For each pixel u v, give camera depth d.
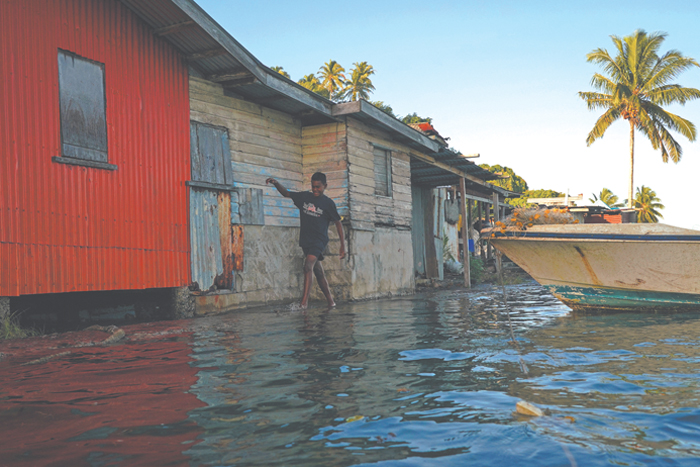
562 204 29.53
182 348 3.74
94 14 6.18
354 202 9.51
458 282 14.60
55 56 5.71
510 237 6.55
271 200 8.85
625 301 6.36
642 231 5.86
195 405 2.19
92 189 6.00
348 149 9.42
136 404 2.21
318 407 2.13
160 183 6.90
